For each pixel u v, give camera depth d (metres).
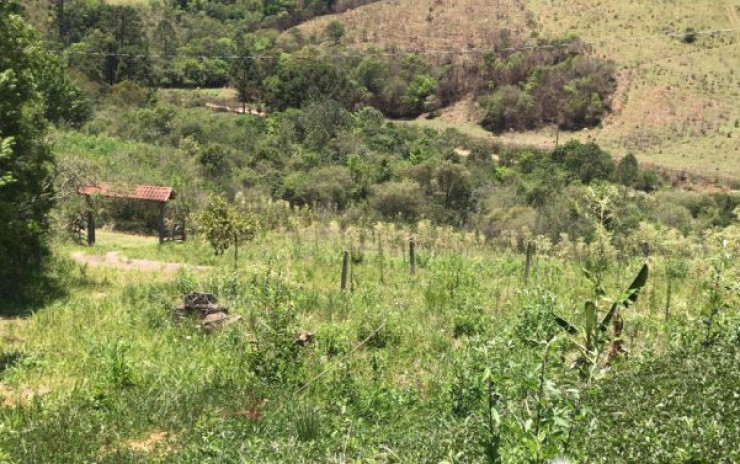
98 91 76.25
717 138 83.75
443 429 7.66
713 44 105.00
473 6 128.38
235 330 12.73
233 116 77.12
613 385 7.48
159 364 11.50
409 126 83.81
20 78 18.64
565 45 97.81
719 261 9.76
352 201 48.78
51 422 8.82
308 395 10.43
